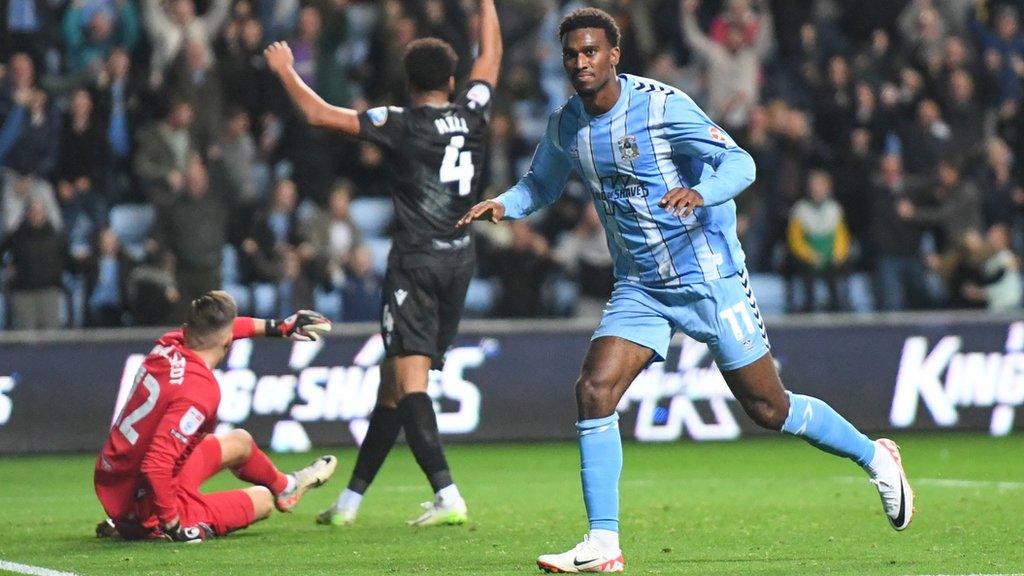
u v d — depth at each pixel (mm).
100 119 50469
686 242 18844
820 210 50781
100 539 22719
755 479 32656
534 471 35000
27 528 24578
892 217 51312
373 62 52875
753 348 19297
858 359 43375
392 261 24312
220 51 54125
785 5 58250
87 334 40281
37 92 49812
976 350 43812
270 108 51812
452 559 20281
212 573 18969
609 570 18453
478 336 41938
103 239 47031
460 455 38938
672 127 18453
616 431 18672
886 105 53562
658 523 24578
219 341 21891
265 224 48219
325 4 52094
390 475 34406
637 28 55156
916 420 43438
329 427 40469
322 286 47406
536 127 57812
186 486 22344
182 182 46938
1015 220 54938
